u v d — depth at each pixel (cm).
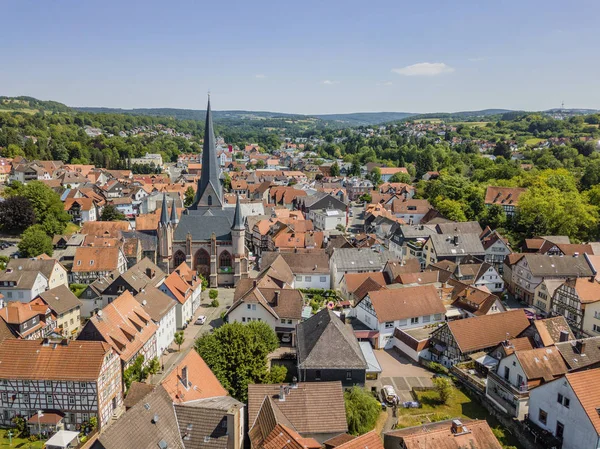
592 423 5166
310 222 16238
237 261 12219
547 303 10331
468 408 6781
